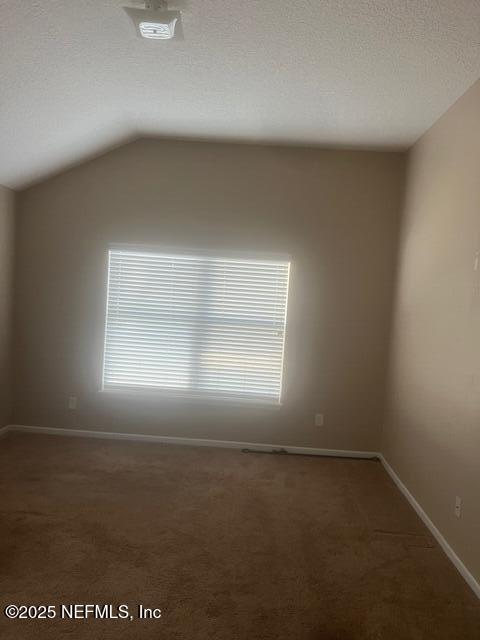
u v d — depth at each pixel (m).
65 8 2.09
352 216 3.99
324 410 4.09
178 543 2.51
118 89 2.95
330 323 4.04
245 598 2.08
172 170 4.01
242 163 3.99
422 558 2.52
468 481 2.38
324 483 3.48
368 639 1.87
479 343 2.35
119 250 4.07
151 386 4.15
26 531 2.55
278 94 2.97
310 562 2.40
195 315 4.08
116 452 3.85
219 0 2.02
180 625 1.90
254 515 2.89
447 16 2.05
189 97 3.07
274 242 4.01
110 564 2.28
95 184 4.04
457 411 2.57
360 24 2.15
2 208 3.88
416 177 3.59
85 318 4.12
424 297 3.22
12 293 4.11
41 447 3.88
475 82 2.60
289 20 2.15
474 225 2.51
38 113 2.98
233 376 4.10
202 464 3.70
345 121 3.36
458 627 1.97
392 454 3.73
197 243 4.04
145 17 2.05
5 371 4.08
